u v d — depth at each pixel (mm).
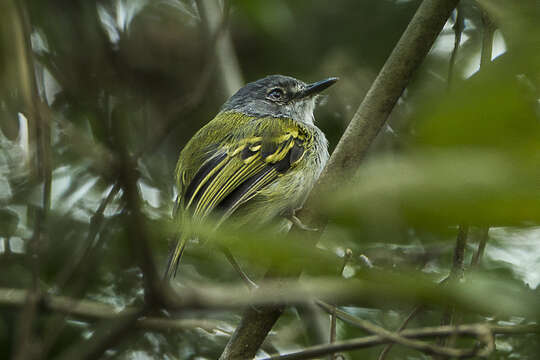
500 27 2465
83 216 10594
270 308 7199
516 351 8586
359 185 2121
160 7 14242
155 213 10633
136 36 13711
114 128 3932
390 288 2523
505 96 1764
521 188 1745
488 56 6582
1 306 8836
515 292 2506
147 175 11492
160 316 7023
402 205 1917
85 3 10445
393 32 12461
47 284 9867
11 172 11086
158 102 13391
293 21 12781
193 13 14367
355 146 7121
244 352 7211
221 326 10461
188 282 10023
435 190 1814
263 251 2604
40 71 9031
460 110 1789
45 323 7477
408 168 1923
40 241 6586
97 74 8219
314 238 6914
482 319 5805
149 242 4066
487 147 1783
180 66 13867
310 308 9484
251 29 12891
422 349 4801
